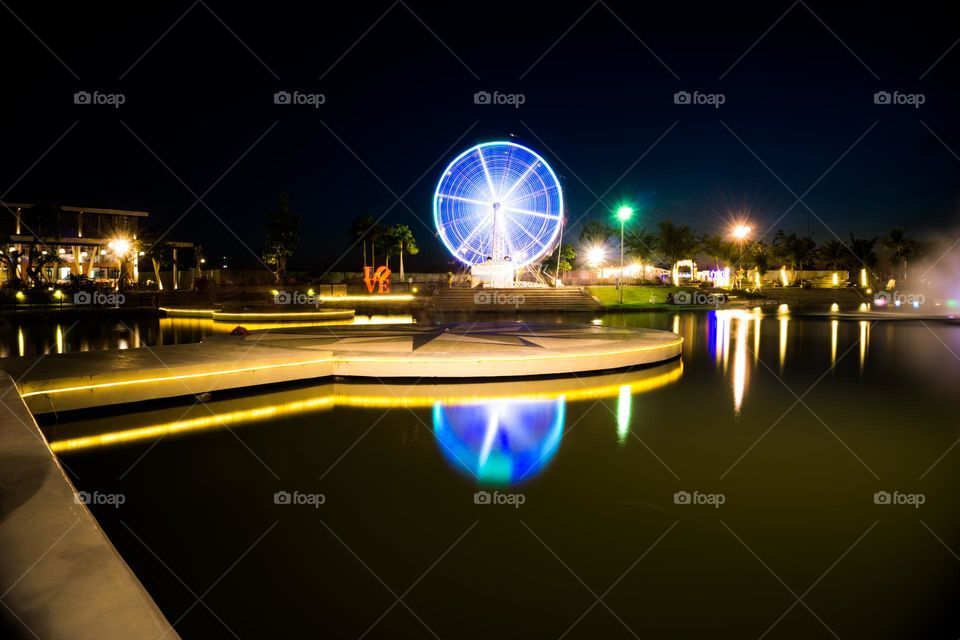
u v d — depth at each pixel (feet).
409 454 24.00
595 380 40.75
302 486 20.53
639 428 28.04
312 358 38.81
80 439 25.86
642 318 109.40
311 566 15.12
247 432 27.12
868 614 12.96
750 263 240.32
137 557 15.57
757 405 33.01
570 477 21.39
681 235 217.77
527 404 33.06
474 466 22.57
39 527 12.25
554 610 13.17
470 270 166.91
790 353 56.90
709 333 79.05
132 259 176.35
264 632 12.41
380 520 17.79
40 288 138.21
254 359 36.04
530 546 16.12
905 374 44.01
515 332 56.39
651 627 12.51
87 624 8.85
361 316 116.26
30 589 9.82
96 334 70.59
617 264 255.91
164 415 30.01
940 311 135.95
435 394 35.68
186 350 40.63
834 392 36.96
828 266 265.54
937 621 12.69
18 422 20.49
